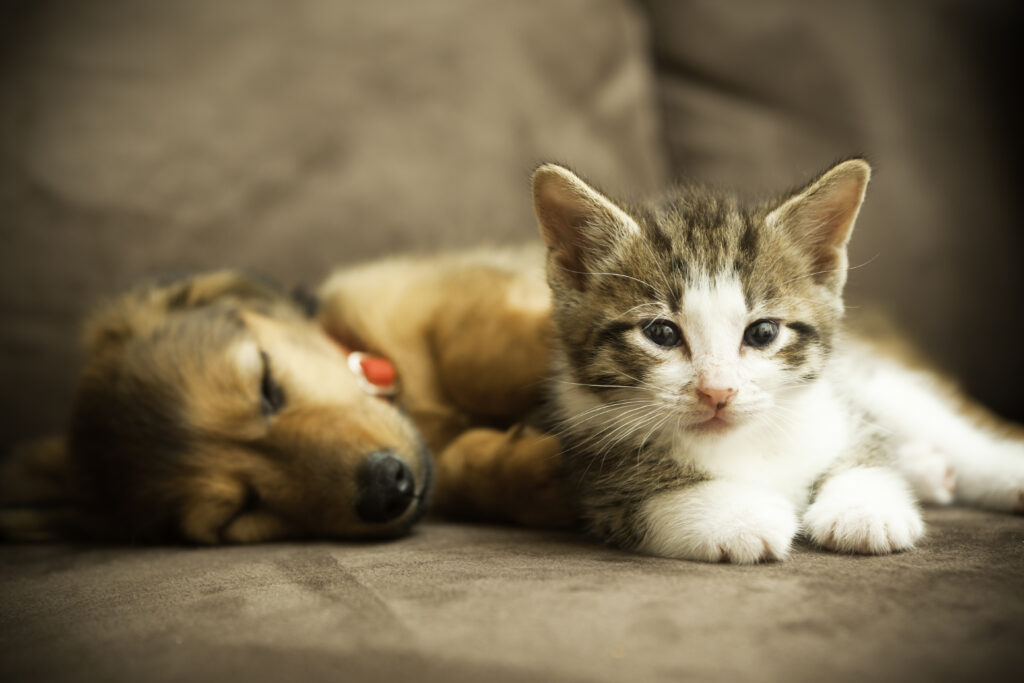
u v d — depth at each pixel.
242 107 0.52
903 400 0.43
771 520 0.35
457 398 0.44
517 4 0.54
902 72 0.53
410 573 0.34
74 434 0.42
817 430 0.39
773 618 0.31
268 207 0.52
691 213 0.40
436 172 0.53
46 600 0.35
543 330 0.43
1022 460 0.40
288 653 0.30
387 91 0.53
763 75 0.54
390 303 0.46
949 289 0.52
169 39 0.52
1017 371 0.52
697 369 0.37
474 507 0.41
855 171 0.39
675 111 0.56
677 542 0.35
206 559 0.38
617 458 0.39
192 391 0.40
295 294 0.48
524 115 0.54
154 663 0.30
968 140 0.53
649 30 0.56
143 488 0.40
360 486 0.38
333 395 0.41
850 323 0.46
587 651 0.30
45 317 0.50
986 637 0.30
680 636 0.30
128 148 0.51
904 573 0.33
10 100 0.50
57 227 0.50
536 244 0.51
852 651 0.29
